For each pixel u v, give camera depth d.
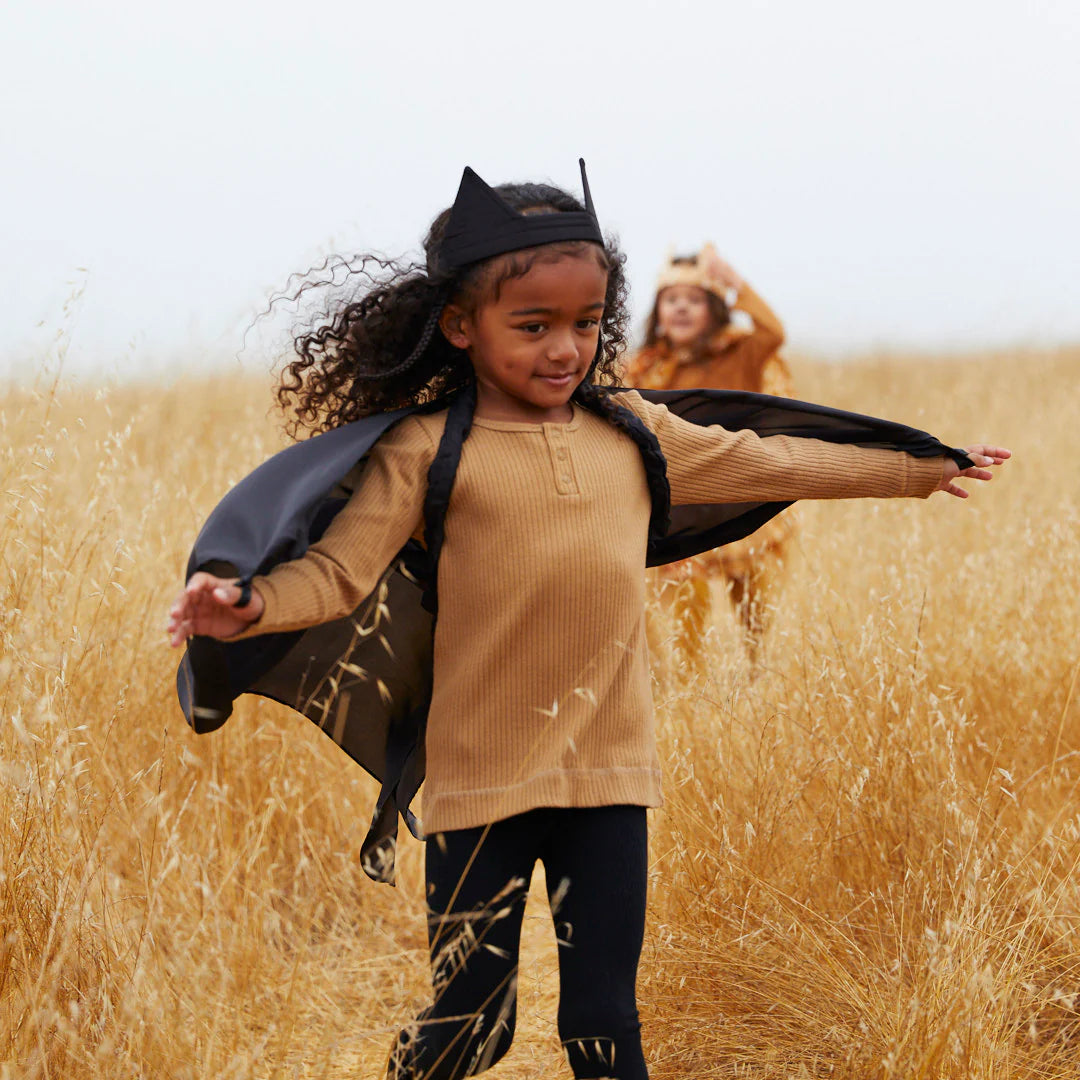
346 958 3.44
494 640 2.25
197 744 3.74
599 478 2.32
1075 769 3.74
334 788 3.89
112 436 3.65
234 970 2.91
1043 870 3.16
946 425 7.67
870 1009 2.79
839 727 3.54
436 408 2.35
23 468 3.43
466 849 2.28
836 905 3.19
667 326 5.66
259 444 4.60
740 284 5.62
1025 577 4.47
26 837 2.60
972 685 4.03
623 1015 2.25
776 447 2.63
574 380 2.30
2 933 2.53
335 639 2.55
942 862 3.06
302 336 2.58
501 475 2.26
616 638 2.31
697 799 3.40
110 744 3.35
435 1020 2.29
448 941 2.28
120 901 2.84
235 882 3.15
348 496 2.30
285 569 2.07
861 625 3.95
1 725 2.76
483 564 2.25
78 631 3.32
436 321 2.37
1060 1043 2.83
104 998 2.41
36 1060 2.25
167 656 3.83
